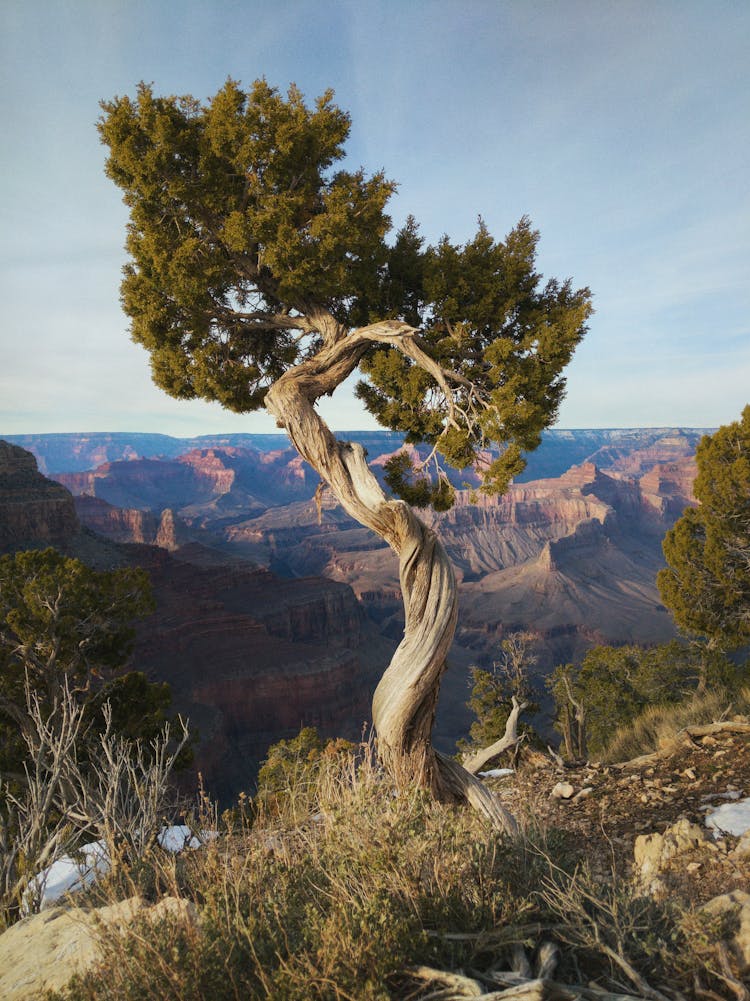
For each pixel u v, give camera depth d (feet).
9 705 70.23
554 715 106.42
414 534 25.95
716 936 11.60
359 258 29.45
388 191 27.66
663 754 35.96
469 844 15.60
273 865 15.56
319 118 26.63
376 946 10.85
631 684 111.24
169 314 30.37
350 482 26.81
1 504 373.20
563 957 12.30
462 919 12.92
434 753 26.20
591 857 24.06
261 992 10.40
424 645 25.53
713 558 86.89
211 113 26.89
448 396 28.94
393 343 28.53
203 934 11.09
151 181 27.37
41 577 74.28
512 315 31.48
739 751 32.99
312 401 28.89
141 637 363.15
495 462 28.14
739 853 20.45
